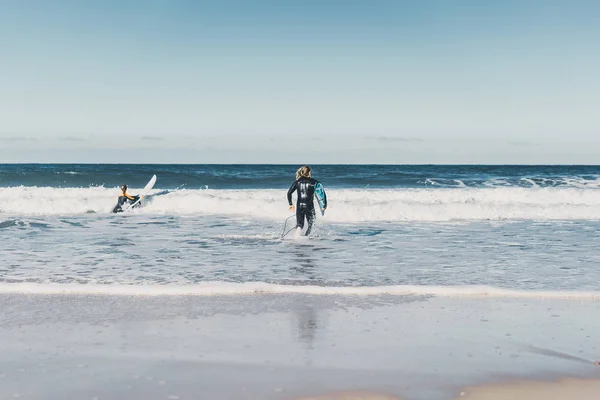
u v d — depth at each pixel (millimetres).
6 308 6059
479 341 5008
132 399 3633
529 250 11016
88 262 9273
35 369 4207
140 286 7020
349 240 12484
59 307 6125
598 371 4254
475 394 3787
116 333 5180
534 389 3887
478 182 32469
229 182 35719
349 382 3986
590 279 7973
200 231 14055
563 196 21422
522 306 6328
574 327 5473
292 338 5059
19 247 11102
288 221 16438
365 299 6602
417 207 17891
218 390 3807
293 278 7895
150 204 19156
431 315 5902
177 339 5004
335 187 31922
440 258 9922
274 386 3895
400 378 4078
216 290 6863
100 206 19219
